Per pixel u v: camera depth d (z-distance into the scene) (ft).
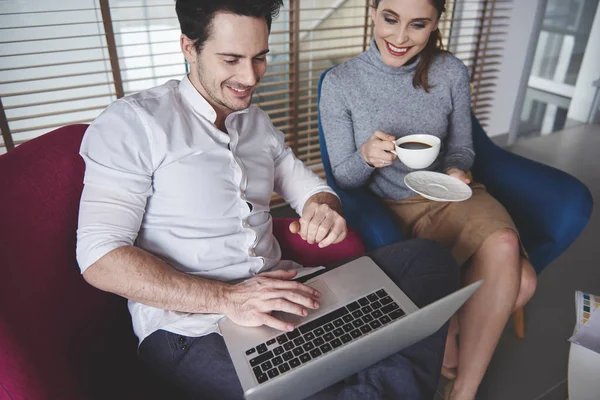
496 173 5.74
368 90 4.92
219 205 3.46
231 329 3.15
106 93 6.88
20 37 5.92
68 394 2.58
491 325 4.35
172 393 3.25
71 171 3.34
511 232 4.46
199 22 2.97
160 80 7.30
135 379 3.52
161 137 3.22
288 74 7.93
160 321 3.19
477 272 4.52
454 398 4.43
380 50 4.78
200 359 3.06
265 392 2.26
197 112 3.44
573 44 12.94
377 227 4.43
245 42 2.99
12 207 2.81
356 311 3.30
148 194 3.26
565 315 6.06
